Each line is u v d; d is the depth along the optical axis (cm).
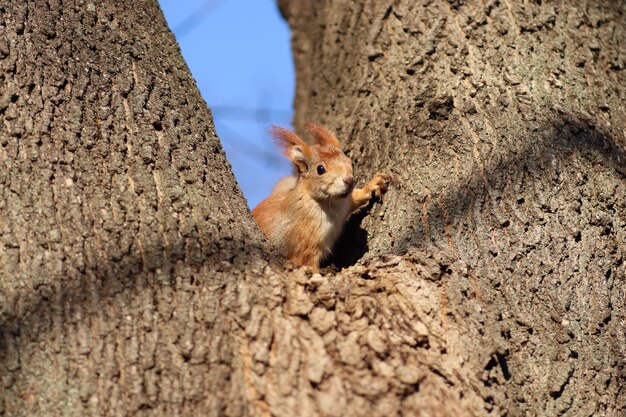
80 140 711
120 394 596
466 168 823
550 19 915
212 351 614
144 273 650
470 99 869
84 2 810
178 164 732
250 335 623
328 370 606
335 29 1105
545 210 775
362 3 1070
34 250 647
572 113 834
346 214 1024
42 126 707
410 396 606
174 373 605
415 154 868
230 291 649
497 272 748
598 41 914
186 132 765
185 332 622
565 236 760
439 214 807
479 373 656
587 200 780
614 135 832
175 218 690
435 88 899
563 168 793
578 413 685
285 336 624
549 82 864
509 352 700
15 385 603
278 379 603
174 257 663
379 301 681
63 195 677
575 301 729
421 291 711
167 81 799
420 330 665
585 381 698
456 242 780
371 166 936
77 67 755
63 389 598
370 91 975
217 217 708
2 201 669
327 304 651
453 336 679
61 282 636
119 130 731
